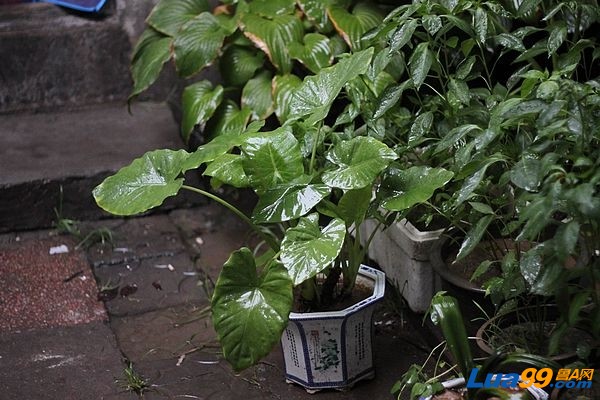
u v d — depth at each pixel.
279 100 4.68
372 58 3.79
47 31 5.81
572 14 4.07
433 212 3.97
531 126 3.48
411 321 4.20
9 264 4.82
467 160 3.24
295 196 3.47
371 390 3.79
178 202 5.37
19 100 5.88
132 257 4.90
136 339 4.23
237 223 5.22
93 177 5.17
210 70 5.77
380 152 3.45
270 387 3.85
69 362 4.06
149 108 6.00
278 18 4.84
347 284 3.80
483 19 3.62
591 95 3.20
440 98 3.87
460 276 3.82
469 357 3.29
